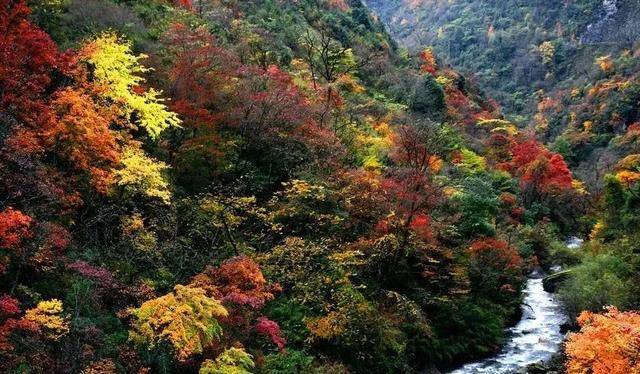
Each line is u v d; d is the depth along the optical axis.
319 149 24.81
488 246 27.73
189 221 18.92
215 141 20.84
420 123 36.03
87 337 12.11
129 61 19.72
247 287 15.73
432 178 27.83
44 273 13.62
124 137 17.80
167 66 23.08
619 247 31.66
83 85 16.62
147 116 17.97
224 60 23.88
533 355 24.92
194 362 13.59
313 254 19.64
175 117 18.92
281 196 22.88
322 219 21.78
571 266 38.34
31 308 12.24
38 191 13.73
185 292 12.74
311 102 28.92
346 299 19.16
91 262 14.63
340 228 22.23
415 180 23.52
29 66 15.78
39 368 10.95
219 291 15.23
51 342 11.66
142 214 18.33
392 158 29.92
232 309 14.84
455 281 25.30
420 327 22.20
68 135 14.79
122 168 16.84
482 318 25.69
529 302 33.22
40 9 20.81
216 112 22.64
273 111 24.03
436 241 24.88
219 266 17.11
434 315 24.56
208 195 19.44
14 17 15.27
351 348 19.00
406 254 23.52
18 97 14.66
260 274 15.81
